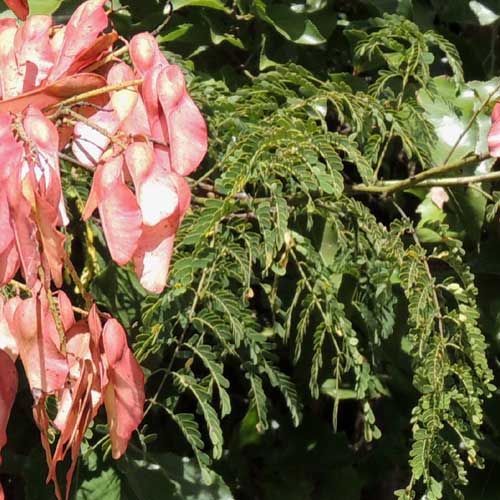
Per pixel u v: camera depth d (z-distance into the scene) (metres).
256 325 1.07
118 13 1.16
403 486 1.32
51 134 0.86
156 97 0.88
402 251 1.07
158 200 0.86
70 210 1.12
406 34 1.12
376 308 1.09
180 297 1.06
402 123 1.10
